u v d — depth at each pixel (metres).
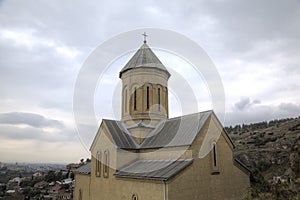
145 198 17.55
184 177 17.08
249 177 21.89
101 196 23.06
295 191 16.91
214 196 18.66
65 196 57.81
